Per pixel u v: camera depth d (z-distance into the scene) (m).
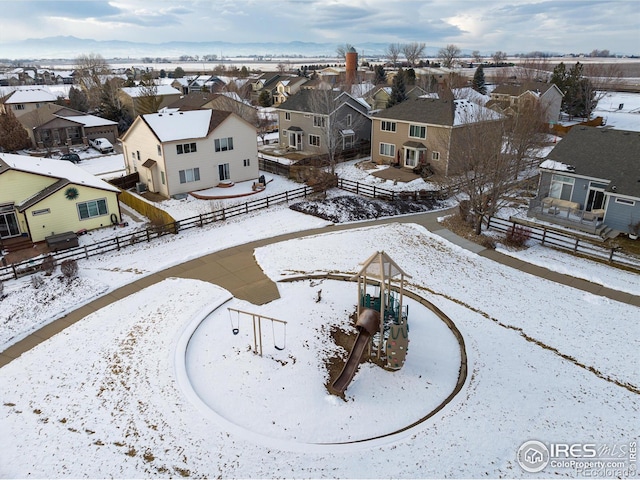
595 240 28.36
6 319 19.86
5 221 28.38
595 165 30.53
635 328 19.67
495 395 15.59
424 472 12.40
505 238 28.94
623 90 111.31
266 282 23.06
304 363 16.97
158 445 13.19
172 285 22.88
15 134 56.38
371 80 115.81
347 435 13.92
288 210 34.50
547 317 20.55
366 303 19.72
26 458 12.70
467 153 31.33
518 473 12.38
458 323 19.95
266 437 13.62
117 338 18.44
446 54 181.38
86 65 135.00
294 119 54.47
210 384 15.88
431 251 27.33
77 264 25.09
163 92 80.75
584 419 14.60
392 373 16.80
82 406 14.74
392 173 43.59
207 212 34.19
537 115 46.25
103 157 55.69
